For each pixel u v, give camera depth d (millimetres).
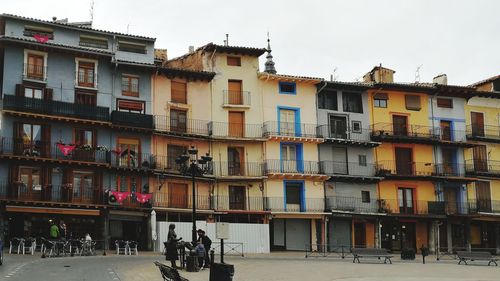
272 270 25812
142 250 41938
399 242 51281
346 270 27047
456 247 52500
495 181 55531
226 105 48281
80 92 42969
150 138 45062
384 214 49781
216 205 46500
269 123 49094
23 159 39562
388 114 52906
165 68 45688
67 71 42719
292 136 49125
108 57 43781
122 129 43656
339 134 51219
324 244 45312
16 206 38344
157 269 24500
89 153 41938
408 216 50156
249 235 41656
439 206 51906
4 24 42469
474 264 35750
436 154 53812
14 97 39969
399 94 53594
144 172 43781
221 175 47344
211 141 47656
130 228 43344
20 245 34031
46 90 41625
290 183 48781
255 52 49562
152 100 45656
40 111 40594
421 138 52531
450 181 53312
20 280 19984
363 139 51562
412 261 37219
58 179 40875
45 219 40000
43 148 40781
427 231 52125
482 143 55562
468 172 54281
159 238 39125
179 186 45875
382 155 52219
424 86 53375
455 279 23656
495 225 54750
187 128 46844
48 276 21219
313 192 49000
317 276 23844
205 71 47688
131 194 42500
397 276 25016
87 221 41344
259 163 48562
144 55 46344
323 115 50969
